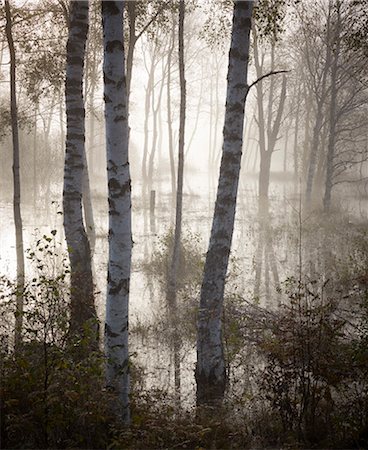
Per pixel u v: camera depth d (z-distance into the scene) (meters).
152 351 7.89
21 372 4.51
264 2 7.21
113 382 4.81
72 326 6.62
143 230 17.72
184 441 4.52
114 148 4.73
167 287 10.73
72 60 7.51
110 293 4.91
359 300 9.55
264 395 6.14
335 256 12.88
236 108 6.13
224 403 5.93
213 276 6.42
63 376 4.38
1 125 12.15
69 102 7.56
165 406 5.50
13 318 7.07
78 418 4.24
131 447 4.15
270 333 8.07
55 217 18.39
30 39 11.68
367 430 4.71
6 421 4.15
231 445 4.73
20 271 10.45
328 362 5.26
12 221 17.17
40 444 4.19
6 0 10.05
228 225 6.37
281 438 4.91
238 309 8.95
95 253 13.90
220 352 6.48
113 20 4.54
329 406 5.01
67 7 12.44
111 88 4.64
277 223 19.53
